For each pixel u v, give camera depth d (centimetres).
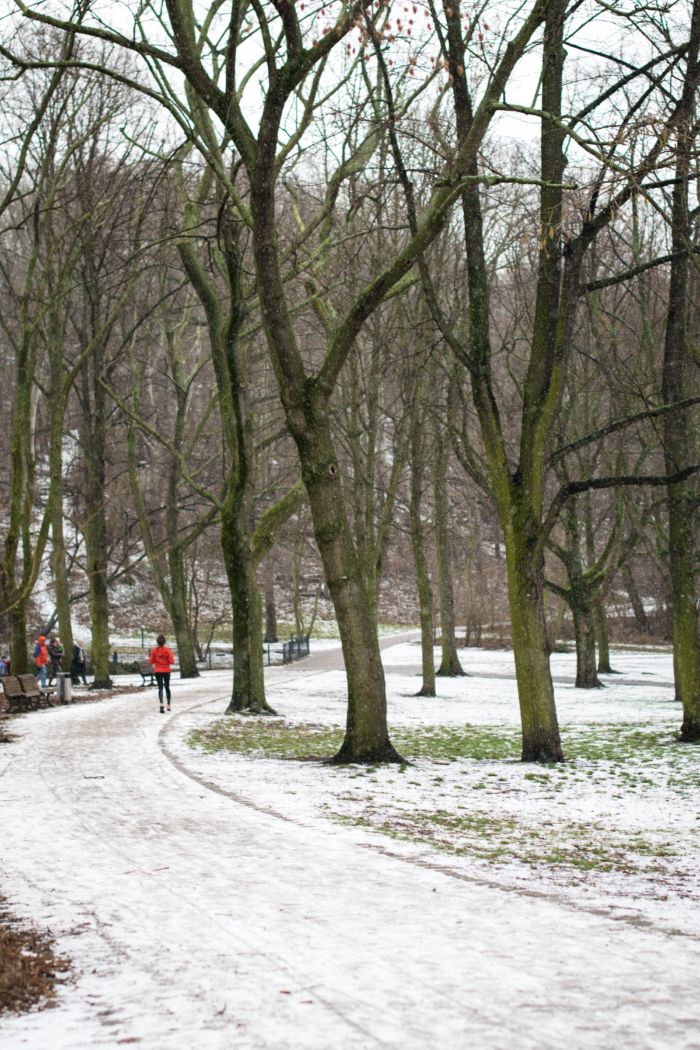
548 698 1470
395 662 4938
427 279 1477
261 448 2795
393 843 852
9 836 853
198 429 3556
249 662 2184
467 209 1494
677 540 1697
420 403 2639
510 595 1495
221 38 1777
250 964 515
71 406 4909
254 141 1355
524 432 1468
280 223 2252
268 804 1030
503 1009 449
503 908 642
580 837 923
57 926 593
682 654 1700
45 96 2075
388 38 1236
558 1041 410
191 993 472
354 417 2544
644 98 1293
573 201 1161
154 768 1277
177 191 2212
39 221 2447
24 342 2403
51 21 1259
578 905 658
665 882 743
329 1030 422
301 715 2209
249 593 2189
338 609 1435
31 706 2370
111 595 6081
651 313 2394
